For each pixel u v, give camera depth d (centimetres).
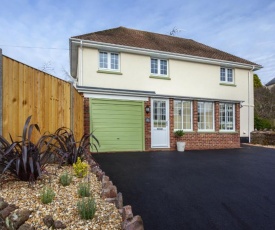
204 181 481
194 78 1343
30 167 299
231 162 714
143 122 959
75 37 1107
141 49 1175
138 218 204
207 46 1684
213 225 283
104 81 1121
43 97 448
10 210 221
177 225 281
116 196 271
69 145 439
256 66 1496
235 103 1176
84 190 275
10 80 360
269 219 303
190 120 1083
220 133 1114
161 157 786
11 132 362
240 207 342
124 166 617
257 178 515
